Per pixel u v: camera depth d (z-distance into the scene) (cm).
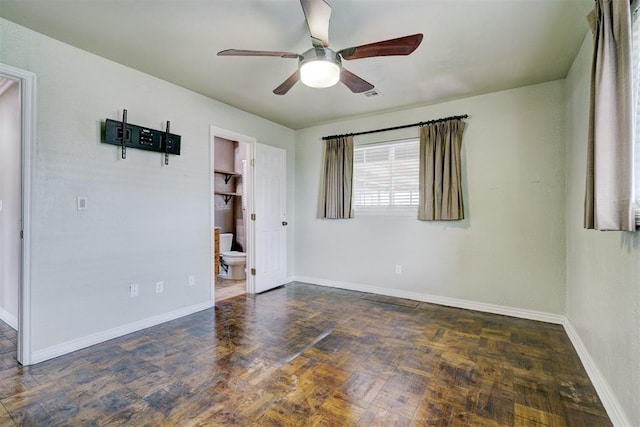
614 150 145
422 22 210
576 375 208
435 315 328
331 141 445
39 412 169
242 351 243
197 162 340
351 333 279
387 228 405
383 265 408
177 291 321
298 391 189
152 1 191
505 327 293
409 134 388
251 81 308
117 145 271
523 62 267
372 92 331
